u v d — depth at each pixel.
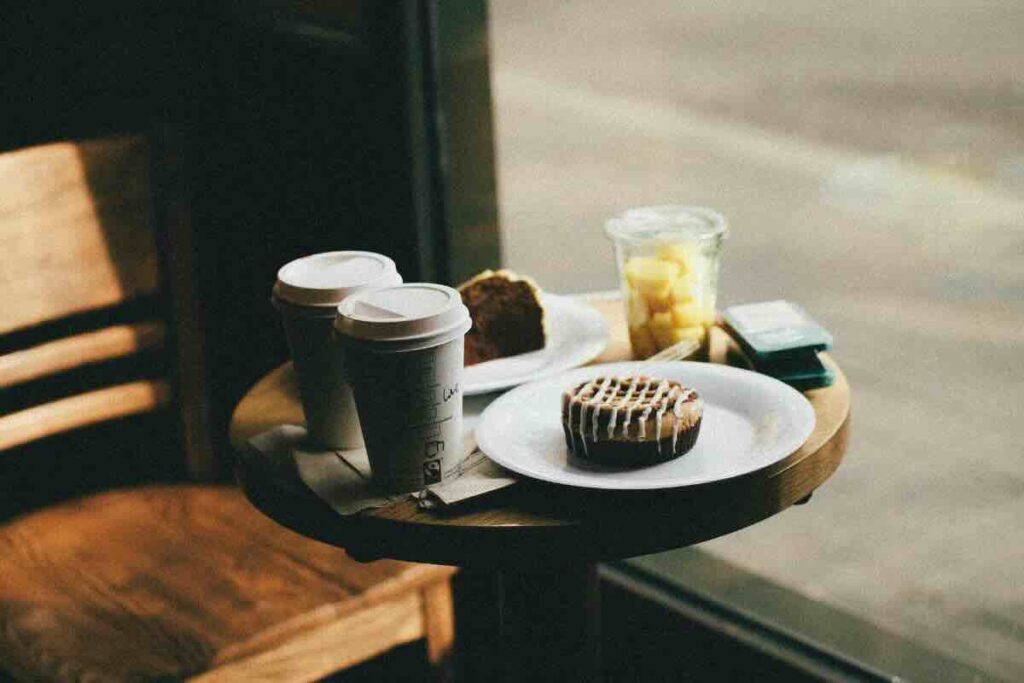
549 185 5.73
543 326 1.32
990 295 3.71
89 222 1.66
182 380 1.72
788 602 1.83
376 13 1.64
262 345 2.01
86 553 1.54
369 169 1.75
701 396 1.18
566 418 1.07
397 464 1.02
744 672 1.75
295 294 1.06
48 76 2.07
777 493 1.01
